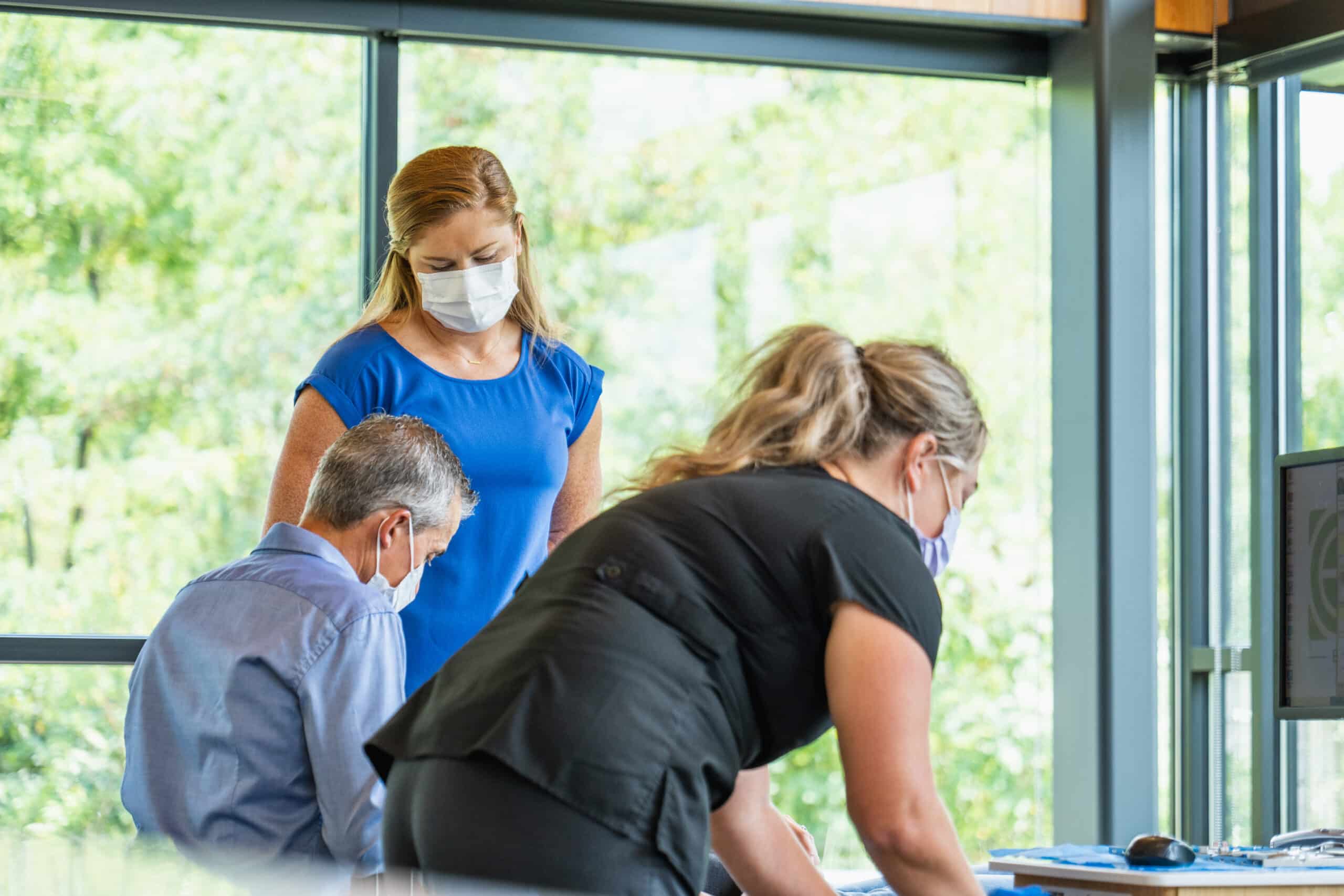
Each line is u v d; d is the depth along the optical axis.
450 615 3.26
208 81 4.06
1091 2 4.46
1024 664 4.54
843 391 1.90
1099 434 4.39
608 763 1.64
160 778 2.38
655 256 4.32
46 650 3.88
